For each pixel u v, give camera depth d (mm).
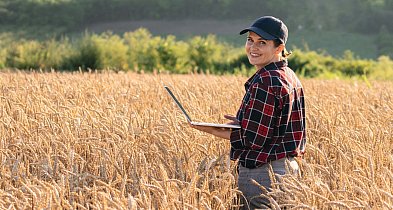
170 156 7227
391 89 16672
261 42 6105
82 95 11508
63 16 71375
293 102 6117
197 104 10656
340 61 36625
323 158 7312
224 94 13086
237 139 6121
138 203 5926
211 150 7543
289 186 5594
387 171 6047
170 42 35406
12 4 71812
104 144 7699
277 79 5988
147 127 8266
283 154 6082
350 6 73750
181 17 75125
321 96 13508
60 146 7562
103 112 9398
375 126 8992
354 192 6094
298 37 71250
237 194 6480
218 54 35094
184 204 5371
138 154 7184
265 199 6160
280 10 74125
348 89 16000
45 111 9711
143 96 12383
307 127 9328
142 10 74750
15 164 6496
